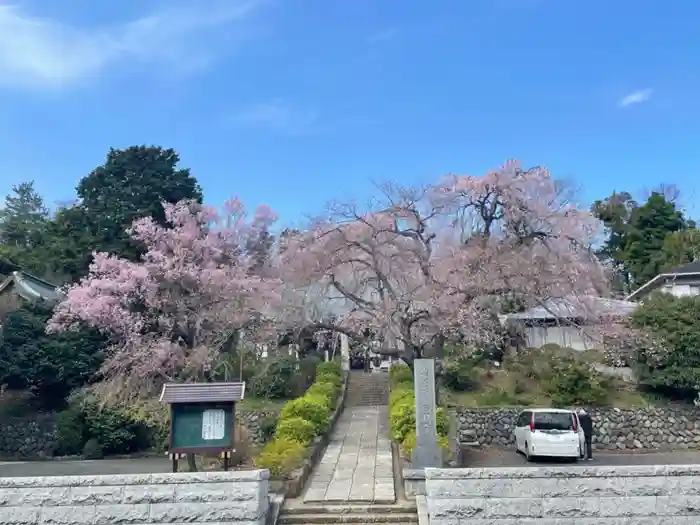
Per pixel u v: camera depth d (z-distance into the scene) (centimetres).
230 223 2688
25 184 5350
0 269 3300
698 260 3241
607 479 767
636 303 2388
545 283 1914
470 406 2111
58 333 2389
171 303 2239
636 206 4719
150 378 2144
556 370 2208
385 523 934
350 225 1997
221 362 2261
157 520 783
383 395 2927
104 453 2152
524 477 771
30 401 2444
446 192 2044
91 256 3062
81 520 781
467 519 760
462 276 1908
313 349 3381
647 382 2111
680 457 1809
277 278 2320
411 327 2039
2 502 784
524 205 2002
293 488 1052
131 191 3209
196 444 958
